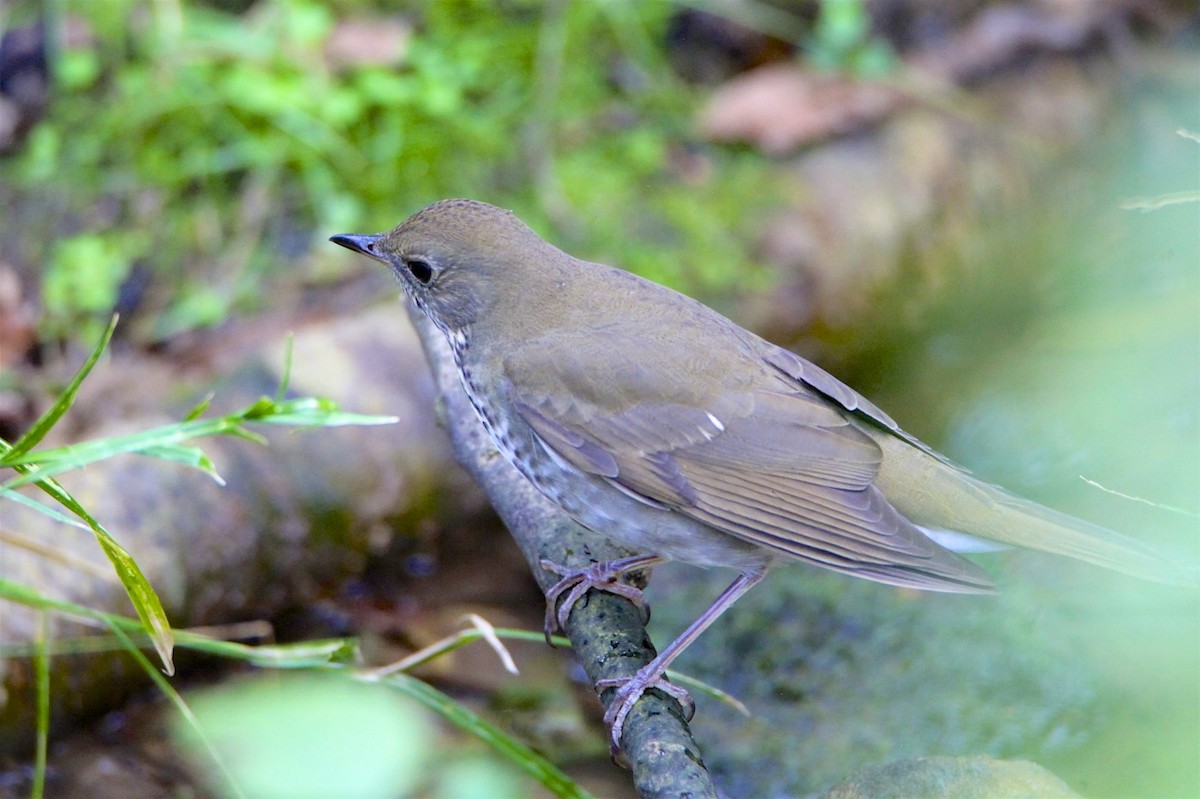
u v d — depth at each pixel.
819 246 12.41
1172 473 10.59
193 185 12.49
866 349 12.81
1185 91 14.45
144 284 11.80
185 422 6.60
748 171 12.95
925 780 6.49
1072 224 13.97
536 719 9.40
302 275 11.90
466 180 12.76
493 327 8.04
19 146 12.67
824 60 14.00
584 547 7.99
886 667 9.60
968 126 13.55
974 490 7.56
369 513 10.42
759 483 7.56
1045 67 14.34
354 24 13.48
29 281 11.72
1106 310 13.00
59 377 11.17
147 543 9.39
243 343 11.32
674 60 14.28
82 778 8.54
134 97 12.71
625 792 8.77
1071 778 8.42
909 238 12.81
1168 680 9.07
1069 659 9.38
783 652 9.84
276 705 8.24
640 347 7.81
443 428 8.78
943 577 6.93
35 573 8.83
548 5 13.81
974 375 12.48
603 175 12.88
